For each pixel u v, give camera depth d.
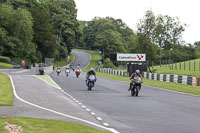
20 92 48.53
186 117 28.30
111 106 35.88
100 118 26.97
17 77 88.38
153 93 56.97
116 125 23.75
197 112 31.92
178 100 44.62
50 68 157.12
